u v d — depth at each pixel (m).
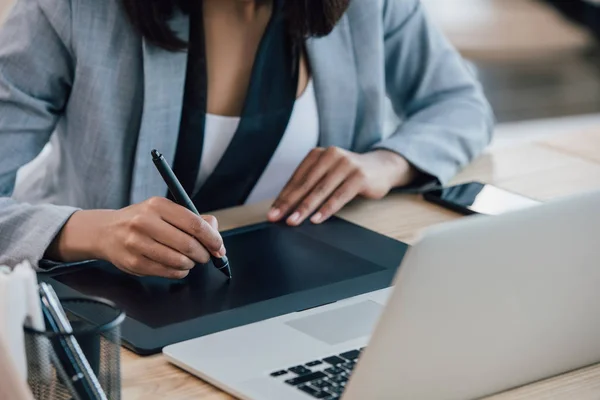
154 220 1.34
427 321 0.94
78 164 1.77
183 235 1.33
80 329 0.99
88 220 1.43
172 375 1.12
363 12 1.91
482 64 4.97
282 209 1.66
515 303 0.99
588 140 2.11
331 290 1.34
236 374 1.09
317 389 1.05
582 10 4.36
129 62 1.71
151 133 1.73
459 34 4.15
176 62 1.72
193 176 1.80
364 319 1.25
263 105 1.83
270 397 1.04
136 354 1.17
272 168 1.89
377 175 1.75
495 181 1.86
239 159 1.83
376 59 1.93
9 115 1.67
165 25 1.68
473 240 0.92
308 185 1.70
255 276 1.39
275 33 1.81
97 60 1.68
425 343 0.95
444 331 0.96
